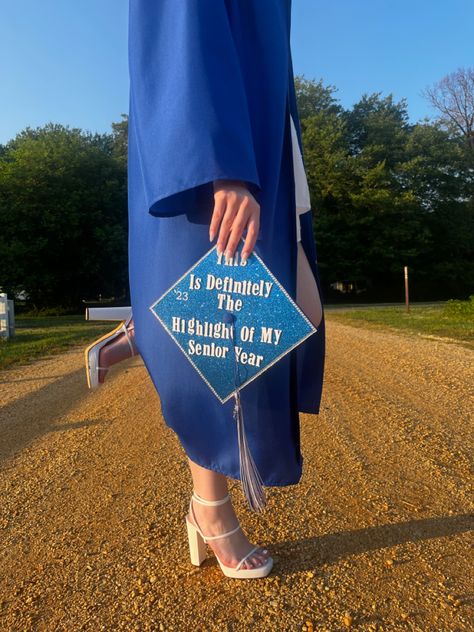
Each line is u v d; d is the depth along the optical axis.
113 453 3.47
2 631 1.70
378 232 38.97
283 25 1.72
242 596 1.82
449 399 4.66
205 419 1.69
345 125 39.66
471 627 1.62
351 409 4.37
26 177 30.30
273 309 1.50
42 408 4.88
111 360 1.94
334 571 1.95
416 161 38.19
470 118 45.94
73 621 1.73
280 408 1.70
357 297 43.06
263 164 1.58
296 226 1.70
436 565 1.97
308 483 2.81
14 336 12.96
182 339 1.58
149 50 1.52
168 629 1.67
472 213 41.50
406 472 2.94
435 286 43.41
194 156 1.33
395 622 1.66
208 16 1.44
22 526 2.45
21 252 29.25
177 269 1.62
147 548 2.19
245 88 1.59
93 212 32.50
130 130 1.79
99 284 35.47
